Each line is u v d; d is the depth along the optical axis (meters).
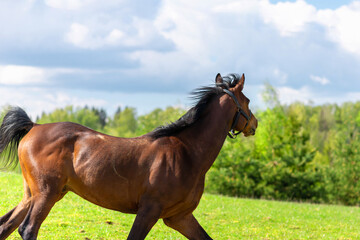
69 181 6.59
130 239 6.18
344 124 31.28
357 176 27.88
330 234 12.70
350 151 28.55
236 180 26.89
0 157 7.20
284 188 27.73
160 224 11.75
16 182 14.88
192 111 6.91
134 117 113.31
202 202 17.41
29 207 6.71
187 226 6.98
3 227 6.57
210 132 6.91
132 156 6.49
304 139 30.75
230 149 28.70
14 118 7.07
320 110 86.06
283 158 28.92
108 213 12.08
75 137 6.67
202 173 6.83
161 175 6.37
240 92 7.33
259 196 27.89
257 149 31.62
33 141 6.66
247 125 7.43
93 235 9.38
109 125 123.00
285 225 13.76
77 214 11.27
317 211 18.78
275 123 30.64
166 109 61.62
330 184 28.08
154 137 6.74
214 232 11.66
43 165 6.48
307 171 28.06
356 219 16.94
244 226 12.94
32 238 6.20
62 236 8.95
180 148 6.66
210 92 7.02
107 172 6.43
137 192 6.47
